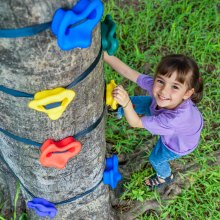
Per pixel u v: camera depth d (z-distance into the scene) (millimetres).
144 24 3896
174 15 4012
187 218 2896
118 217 2949
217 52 3781
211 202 2961
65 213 2467
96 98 1896
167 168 2893
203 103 3428
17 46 1481
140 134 3309
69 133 1917
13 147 2049
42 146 1855
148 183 3021
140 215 2955
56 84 1650
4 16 1395
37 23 1420
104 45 1846
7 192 2973
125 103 2164
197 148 3191
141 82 2670
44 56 1527
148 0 4016
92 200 2484
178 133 2529
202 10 4051
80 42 1453
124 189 3037
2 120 1892
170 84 2338
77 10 1444
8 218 2908
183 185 3062
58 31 1386
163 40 3840
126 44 3750
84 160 2148
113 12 3943
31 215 2680
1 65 1572
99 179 2395
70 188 2285
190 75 2328
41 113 1760
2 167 2639
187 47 3748
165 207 2928
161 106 2439
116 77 3486
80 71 1683
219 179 3078
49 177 2154
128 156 3213
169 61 2322
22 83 1625
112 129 3287
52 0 1386
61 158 1847
